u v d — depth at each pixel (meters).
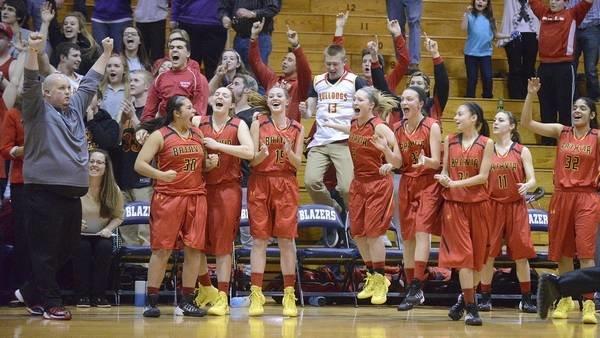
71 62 11.71
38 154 8.87
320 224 11.27
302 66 12.05
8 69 12.26
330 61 11.80
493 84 15.93
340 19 12.39
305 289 11.48
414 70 14.83
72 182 8.93
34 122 8.83
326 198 11.90
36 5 14.19
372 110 10.11
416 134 9.95
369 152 10.09
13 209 10.19
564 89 14.16
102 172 10.63
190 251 9.49
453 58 16.19
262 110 9.91
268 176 9.70
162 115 11.02
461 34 16.98
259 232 9.63
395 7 14.80
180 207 9.31
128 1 14.24
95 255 10.60
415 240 10.10
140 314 9.70
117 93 12.08
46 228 8.91
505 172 10.52
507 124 10.59
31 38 8.70
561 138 10.62
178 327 8.32
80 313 9.76
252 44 12.48
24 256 10.15
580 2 14.45
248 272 11.68
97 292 10.67
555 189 10.67
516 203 10.61
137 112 12.35
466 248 9.38
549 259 10.78
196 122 9.80
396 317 9.84
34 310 9.49
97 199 10.71
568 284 8.67
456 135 9.77
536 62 16.41
